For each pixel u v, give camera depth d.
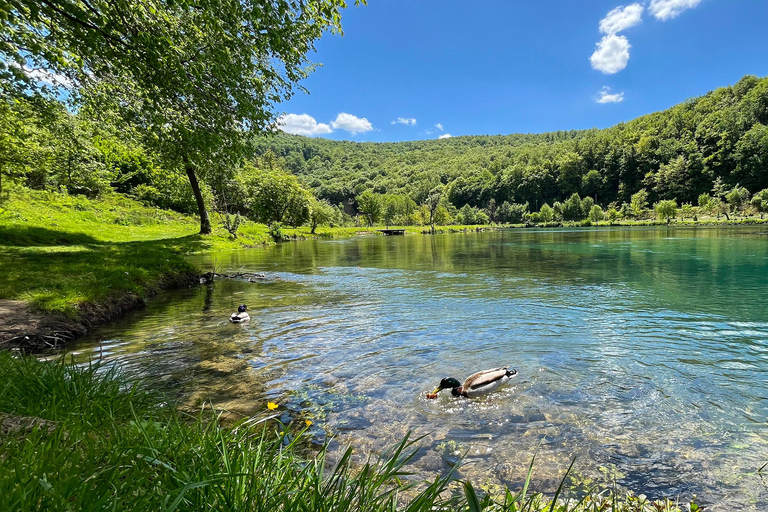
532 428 4.51
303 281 16.39
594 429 4.46
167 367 6.52
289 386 5.75
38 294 9.39
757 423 4.54
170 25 9.00
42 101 13.73
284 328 9.02
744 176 107.88
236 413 4.83
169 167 19.56
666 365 6.43
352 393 5.52
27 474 1.81
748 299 11.29
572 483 3.49
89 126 16.61
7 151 20.12
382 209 105.00
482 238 53.62
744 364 6.41
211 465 2.29
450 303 11.58
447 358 6.95
